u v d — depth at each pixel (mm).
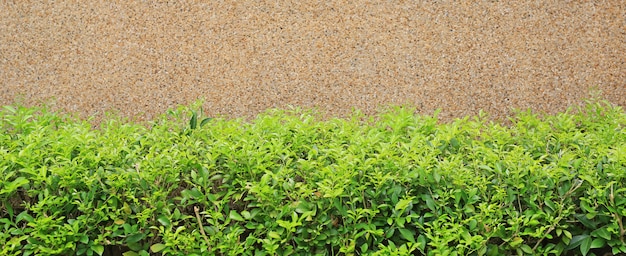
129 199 3004
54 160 3082
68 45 5902
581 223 3012
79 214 3057
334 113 5812
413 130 3604
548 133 3602
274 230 2936
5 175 3045
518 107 5766
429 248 2865
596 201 2967
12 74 5930
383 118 4031
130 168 3131
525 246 2887
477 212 2977
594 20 5715
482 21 5754
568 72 5742
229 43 5844
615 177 2955
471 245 2824
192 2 5832
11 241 2854
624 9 5695
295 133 3551
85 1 5875
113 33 5883
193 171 3043
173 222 3049
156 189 3000
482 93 5773
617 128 3736
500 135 3602
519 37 5750
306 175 3121
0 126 3699
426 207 2984
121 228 3053
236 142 3393
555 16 5727
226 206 3029
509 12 5738
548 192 2945
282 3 5801
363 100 5816
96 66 5898
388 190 2982
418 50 5781
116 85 5898
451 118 5789
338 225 2973
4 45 5918
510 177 3035
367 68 5805
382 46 5793
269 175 2975
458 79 5773
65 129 3504
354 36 5797
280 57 5824
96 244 2912
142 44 5879
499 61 5766
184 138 3420
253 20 5812
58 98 5918
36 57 5926
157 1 5844
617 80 5727
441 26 5766
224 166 3176
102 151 3205
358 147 3270
